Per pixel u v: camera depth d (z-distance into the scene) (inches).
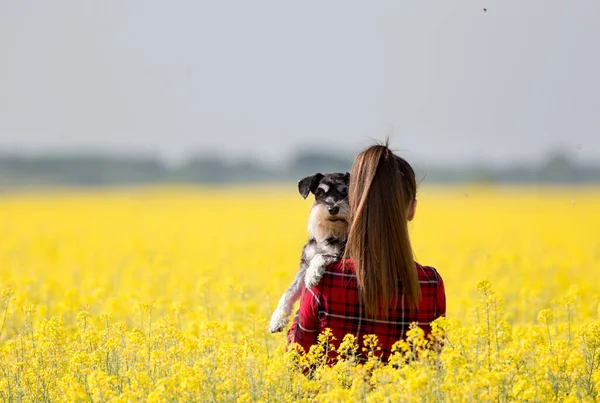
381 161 253.3
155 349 328.8
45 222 1775.3
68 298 519.2
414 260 268.1
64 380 302.8
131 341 321.7
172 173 5000.0
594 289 674.2
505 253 949.2
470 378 256.4
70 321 509.4
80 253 984.9
